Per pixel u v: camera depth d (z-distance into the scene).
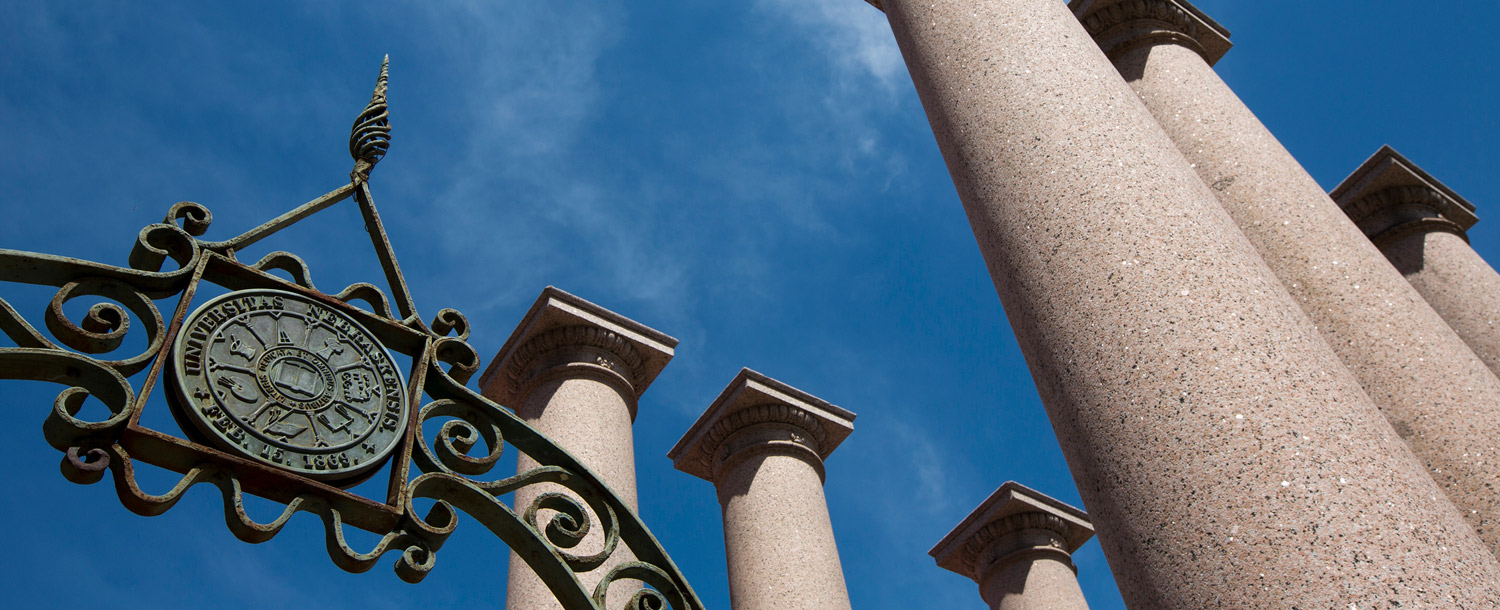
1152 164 6.54
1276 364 5.34
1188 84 10.58
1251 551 4.72
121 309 4.89
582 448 11.95
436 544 5.13
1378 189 14.72
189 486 4.59
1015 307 6.48
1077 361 5.82
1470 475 7.03
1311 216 8.80
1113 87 7.21
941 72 7.85
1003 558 17.33
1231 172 9.45
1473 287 13.30
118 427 4.52
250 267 5.43
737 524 14.27
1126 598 5.32
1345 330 7.99
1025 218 6.56
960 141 7.39
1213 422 5.15
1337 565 4.54
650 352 13.56
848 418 15.92
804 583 13.17
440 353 5.87
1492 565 4.74
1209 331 5.50
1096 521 5.62
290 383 5.11
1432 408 7.38
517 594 10.40
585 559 5.55
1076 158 6.59
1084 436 5.67
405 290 5.97
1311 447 4.96
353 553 4.82
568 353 13.14
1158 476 5.19
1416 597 4.41
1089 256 6.07
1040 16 7.71
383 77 6.81
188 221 5.47
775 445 15.02
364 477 5.16
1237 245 6.15
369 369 5.41
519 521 5.43
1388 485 4.85
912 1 8.54
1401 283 8.28
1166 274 5.82
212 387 4.88
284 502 4.92
